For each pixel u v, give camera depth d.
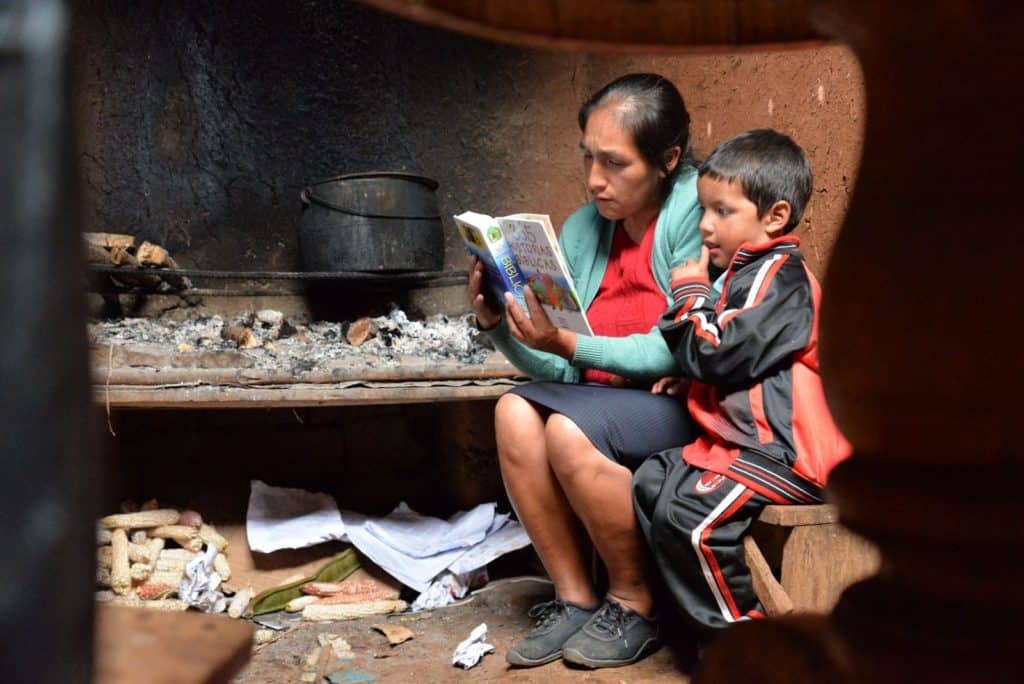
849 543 1.83
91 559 0.32
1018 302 0.48
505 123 3.72
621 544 2.14
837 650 0.57
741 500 1.86
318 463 3.42
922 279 0.50
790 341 1.88
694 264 2.09
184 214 3.53
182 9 3.49
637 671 2.13
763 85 2.66
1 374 0.30
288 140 3.61
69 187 0.31
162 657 0.51
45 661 0.30
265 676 2.29
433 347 3.10
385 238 3.27
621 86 2.19
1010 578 0.50
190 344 2.94
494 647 2.42
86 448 0.31
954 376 0.49
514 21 0.61
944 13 0.49
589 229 2.41
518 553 3.09
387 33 3.66
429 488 3.54
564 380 2.39
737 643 0.69
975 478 0.50
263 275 3.15
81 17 3.37
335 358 2.86
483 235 2.11
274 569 2.90
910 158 0.52
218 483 3.09
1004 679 0.50
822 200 2.43
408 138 3.71
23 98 0.30
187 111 3.52
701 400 2.06
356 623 2.67
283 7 3.58
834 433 1.87
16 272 0.30
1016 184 0.49
